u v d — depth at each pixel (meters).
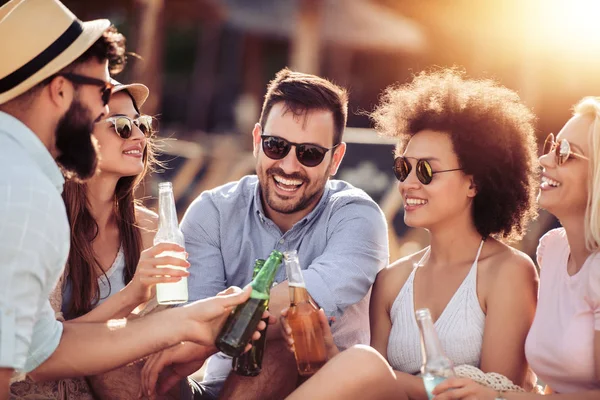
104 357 2.61
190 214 3.62
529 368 3.15
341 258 3.29
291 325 2.84
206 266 3.55
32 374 2.62
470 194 3.10
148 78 10.32
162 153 7.46
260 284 2.77
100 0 12.69
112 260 3.29
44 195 2.26
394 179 6.70
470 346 3.00
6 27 2.38
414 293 3.16
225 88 19.89
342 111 3.52
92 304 3.20
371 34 14.62
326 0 13.74
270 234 3.52
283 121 3.37
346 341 3.43
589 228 2.73
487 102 3.08
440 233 3.14
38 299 2.29
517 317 2.95
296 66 12.81
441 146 3.06
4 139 2.34
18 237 2.18
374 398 2.62
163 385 3.02
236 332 2.68
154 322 2.66
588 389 2.71
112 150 3.18
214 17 15.84
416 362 3.09
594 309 2.67
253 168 7.43
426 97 3.14
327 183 3.71
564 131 2.81
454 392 2.59
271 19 14.70
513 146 3.11
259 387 2.99
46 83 2.42
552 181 2.85
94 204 3.23
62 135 2.46
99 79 2.49
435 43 15.53
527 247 6.36
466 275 3.06
